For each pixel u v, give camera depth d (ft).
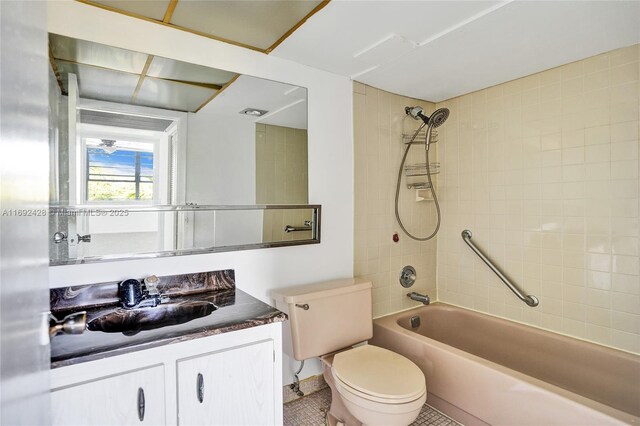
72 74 4.61
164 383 3.61
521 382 5.06
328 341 6.12
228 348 4.03
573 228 6.56
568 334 6.65
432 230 9.03
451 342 8.40
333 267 7.16
